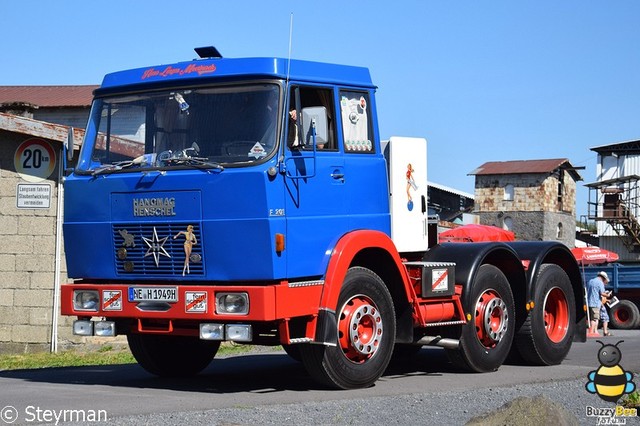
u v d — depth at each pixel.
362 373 10.04
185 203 9.44
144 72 10.05
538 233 66.00
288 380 11.28
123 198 9.80
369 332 10.14
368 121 10.52
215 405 8.79
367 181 10.38
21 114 23.72
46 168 17.53
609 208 60.41
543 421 7.26
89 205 10.02
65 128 17.31
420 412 8.35
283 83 9.43
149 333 10.01
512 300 12.32
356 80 10.38
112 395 9.54
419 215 11.54
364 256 10.52
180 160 9.52
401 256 11.58
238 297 9.17
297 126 9.48
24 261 17.52
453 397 9.29
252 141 9.33
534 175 66.56
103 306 9.86
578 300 13.68
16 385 10.49
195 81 9.69
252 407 8.57
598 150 63.19
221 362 13.97
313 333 9.51
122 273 9.86
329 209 9.81
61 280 17.48
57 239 17.52
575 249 33.94
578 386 10.35
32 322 17.47
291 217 9.34
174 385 10.70
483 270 11.88
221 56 10.20
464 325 11.59
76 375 11.84
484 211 67.81
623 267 30.52
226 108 9.52
